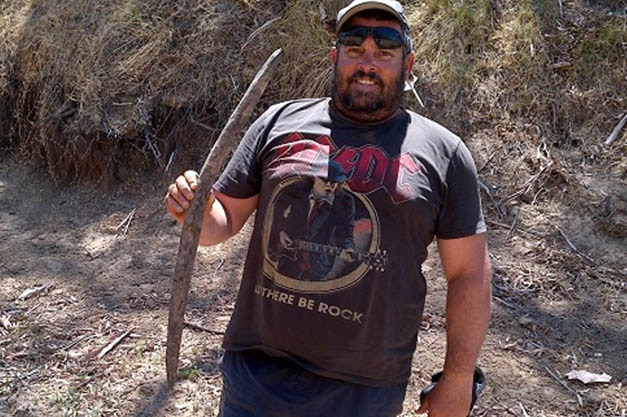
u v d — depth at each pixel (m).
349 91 2.10
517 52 4.86
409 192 2.04
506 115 4.71
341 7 5.03
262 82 2.10
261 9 5.16
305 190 2.08
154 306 3.98
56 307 3.98
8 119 5.52
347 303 2.05
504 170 4.54
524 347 3.59
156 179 4.95
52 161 5.14
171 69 5.04
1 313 3.92
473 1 5.07
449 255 2.18
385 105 2.10
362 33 2.08
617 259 4.10
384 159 2.08
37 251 4.53
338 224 2.05
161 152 4.99
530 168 4.53
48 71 5.23
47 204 4.98
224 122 4.95
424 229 2.09
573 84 4.77
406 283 2.10
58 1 5.50
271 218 2.11
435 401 2.22
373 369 2.13
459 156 2.14
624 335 3.65
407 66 2.20
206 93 4.99
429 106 4.77
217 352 3.58
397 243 2.05
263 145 2.21
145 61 5.05
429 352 3.58
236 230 2.31
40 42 5.33
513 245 4.21
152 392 3.31
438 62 4.86
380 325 2.08
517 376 3.41
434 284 4.04
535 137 4.64
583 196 4.37
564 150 4.59
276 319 2.10
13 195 5.11
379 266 2.04
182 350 3.58
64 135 5.05
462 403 2.20
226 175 2.26
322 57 4.91
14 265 4.39
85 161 5.02
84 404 3.24
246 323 2.21
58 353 3.58
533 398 3.29
